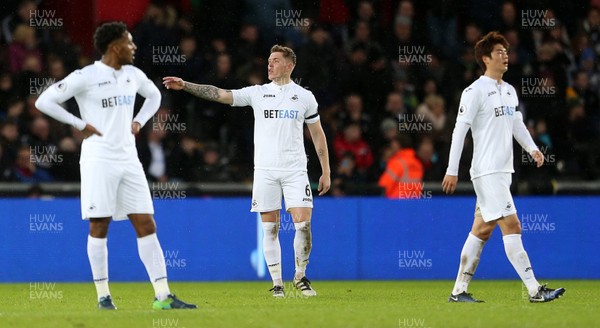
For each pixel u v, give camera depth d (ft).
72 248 167.53
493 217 107.34
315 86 202.90
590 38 215.51
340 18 214.07
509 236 107.76
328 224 171.63
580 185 185.37
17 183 178.81
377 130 195.52
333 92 203.51
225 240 169.99
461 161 188.14
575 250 172.65
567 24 215.31
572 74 211.61
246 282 167.32
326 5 213.87
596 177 198.08
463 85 207.10
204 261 169.48
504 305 104.94
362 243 171.63
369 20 210.59
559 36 213.66
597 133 202.80
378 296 129.59
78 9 211.82
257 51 208.03
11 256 166.50
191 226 169.58
